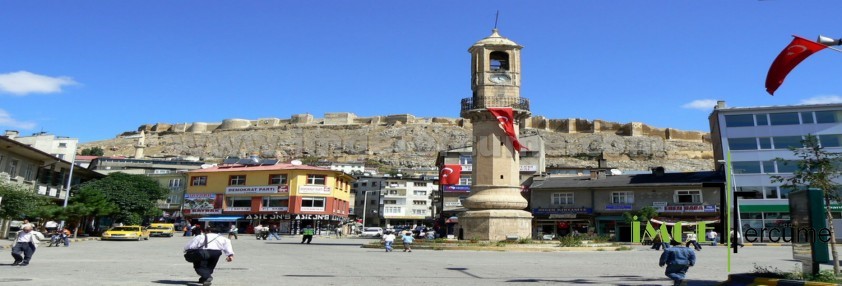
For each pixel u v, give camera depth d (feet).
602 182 185.37
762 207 163.22
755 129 172.96
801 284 36.40
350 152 633.20
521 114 117.50
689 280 47.09
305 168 226.38
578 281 46.09
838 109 167.94
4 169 129.18
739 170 169.89
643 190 176.96
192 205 239.09
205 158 628.28
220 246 39.04
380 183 385.91
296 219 221.05
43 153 140.97
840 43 41.11
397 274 52.03
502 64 121.49
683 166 561.84
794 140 168.45
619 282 45.27
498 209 111.75
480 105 116.37
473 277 49.62
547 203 188.24
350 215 372.58
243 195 230.89
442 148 629.92
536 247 100.22
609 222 179.22
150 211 183.62
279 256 81.92
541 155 223.71
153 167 337.72
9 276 43.57
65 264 57.72
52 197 154.30
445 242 107.86
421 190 388.57
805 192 41.04
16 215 106.52
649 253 96.43
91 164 327.88
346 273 52.54
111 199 170.81
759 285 39.40
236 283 41.96
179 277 45.37
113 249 95.25
